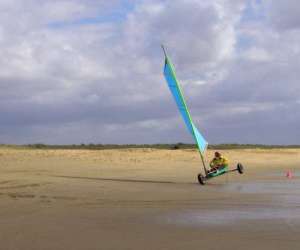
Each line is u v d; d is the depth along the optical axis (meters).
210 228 14.20
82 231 13.82
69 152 48.84
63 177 29.53
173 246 12.11
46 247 11.99
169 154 50.62
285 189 24.62
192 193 22.67
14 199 19.64
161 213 16.88
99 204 18.84
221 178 31.47
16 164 39.09
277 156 58.25
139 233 13.59
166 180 29.66
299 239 12.71
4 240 12.66
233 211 17.23
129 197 20.98
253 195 21.91
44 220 15.40
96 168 37.53
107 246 12.12
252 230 13.84
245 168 42.47
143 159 46.19
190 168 39.69
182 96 30.66
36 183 25.58
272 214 16.48
